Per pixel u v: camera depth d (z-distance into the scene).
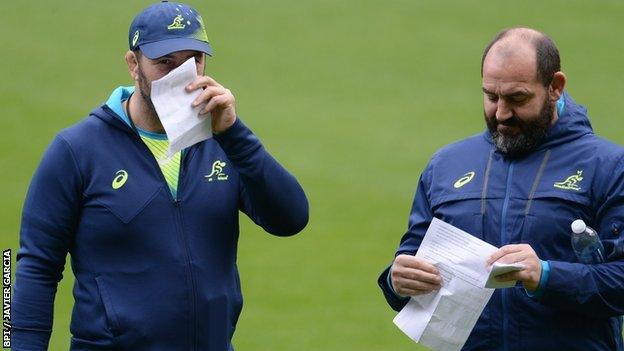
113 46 59.78
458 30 63.91
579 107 17.36
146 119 17.09
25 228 16.89
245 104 54.41
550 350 16.47
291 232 17.36
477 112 53.91
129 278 16.73
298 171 47.03
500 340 16.69
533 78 16.36
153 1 65.94
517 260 15.79
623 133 51.34
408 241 17.92
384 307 35.78
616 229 16.20
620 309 16.17
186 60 16.50
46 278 16.84
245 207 17.47
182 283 16.73
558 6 66.62
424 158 48.62
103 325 16.69
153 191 16.83
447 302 16.41
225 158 17.34
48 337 16.89
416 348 32.53
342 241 41.09
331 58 60.34
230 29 63.38
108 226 16.70
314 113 53.56
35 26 61.47
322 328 34.06
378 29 64.06
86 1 65.19
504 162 17.12
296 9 66.50
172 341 16.72
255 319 34.81
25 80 54.91
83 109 52.22
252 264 39.28
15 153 47.47
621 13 65.56
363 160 48.38
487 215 16.92
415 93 56.19
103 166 16.84
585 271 15.96
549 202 16.58
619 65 58.91
